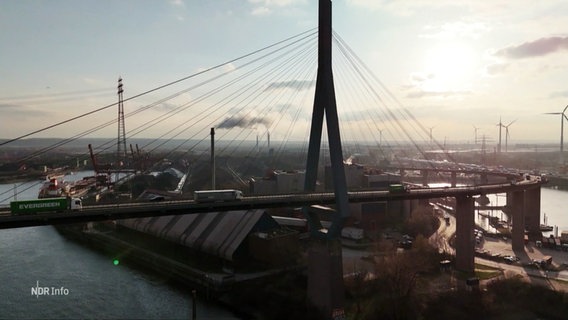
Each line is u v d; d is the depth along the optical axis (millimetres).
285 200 85000
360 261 111188
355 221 154750
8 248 132500
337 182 82750
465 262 107812
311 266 83875
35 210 65000
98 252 130375
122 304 86750
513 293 90000
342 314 80312
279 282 95062
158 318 80625
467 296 87250
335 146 84688
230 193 82750
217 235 117688
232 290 94250
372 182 182250
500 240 150750
